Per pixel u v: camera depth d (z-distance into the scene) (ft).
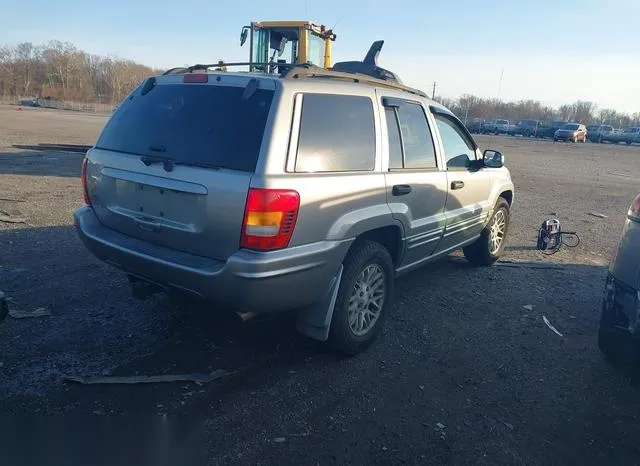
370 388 11.89
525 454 9.95
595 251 25.38
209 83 12.14
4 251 19.60
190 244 11.30
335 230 11.74
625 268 12.18
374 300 13.70
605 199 43.55
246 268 10.36
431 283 19.16
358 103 12.98
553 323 16.10
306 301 11.70
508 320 16.14
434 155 15.99
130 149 12.64
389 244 14.49
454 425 10.70
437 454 9.79
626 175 66.39
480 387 12.21
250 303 10.66
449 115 17.51
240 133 11.06
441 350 13.94
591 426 10.94
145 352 12.84
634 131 168.04
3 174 37.65
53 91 304.50
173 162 11.41
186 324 14.43
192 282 10.99
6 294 15.64
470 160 18.60
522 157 88.48
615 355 12.71
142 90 13.42
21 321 13.99
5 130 79.30
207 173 10.84
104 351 12.76
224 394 11.31
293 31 40.11
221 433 10.04
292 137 11.07
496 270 21.18
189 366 12.32
